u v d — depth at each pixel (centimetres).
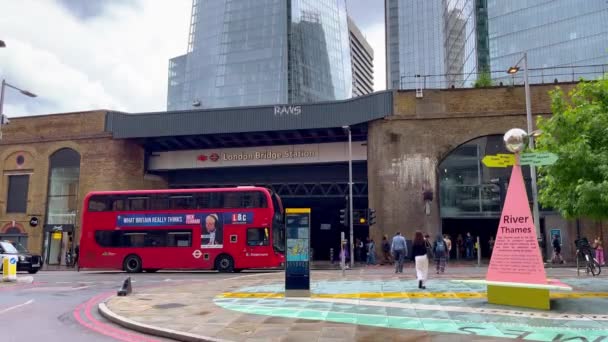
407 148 3369
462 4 8206
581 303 1201
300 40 10269
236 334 908
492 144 3322
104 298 1600
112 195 2839
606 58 7250
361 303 1270
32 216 4116
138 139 4044
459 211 3316
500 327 937
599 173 1412
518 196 1212
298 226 1450
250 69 10019
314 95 10400
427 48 13688
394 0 15000
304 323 1006
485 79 3494
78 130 4119
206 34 10888
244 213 2703
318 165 4072
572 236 3131
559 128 1538
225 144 4088
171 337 934
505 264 1209
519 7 8238
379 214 3359
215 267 2683
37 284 2114
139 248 2752
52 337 959
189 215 2745
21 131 4297
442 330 916
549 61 7712
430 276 2064
